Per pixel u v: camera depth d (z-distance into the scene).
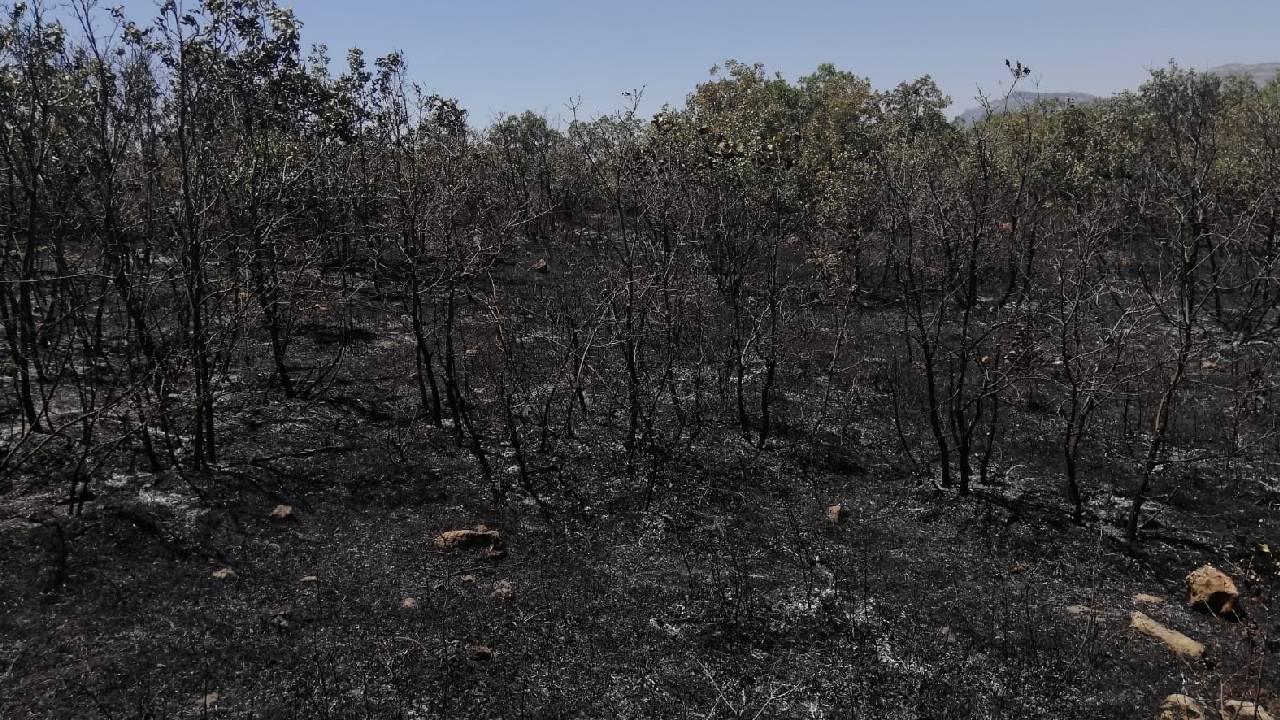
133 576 8.20
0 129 10.07
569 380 14.16
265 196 13.04
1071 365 12.09
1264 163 19.78
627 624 8.32
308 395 14.37
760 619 8.51
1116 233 21.11
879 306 21.11
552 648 7.84
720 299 17.52
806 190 21.97
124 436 10.09
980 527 10.73
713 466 12.47
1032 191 17.69
